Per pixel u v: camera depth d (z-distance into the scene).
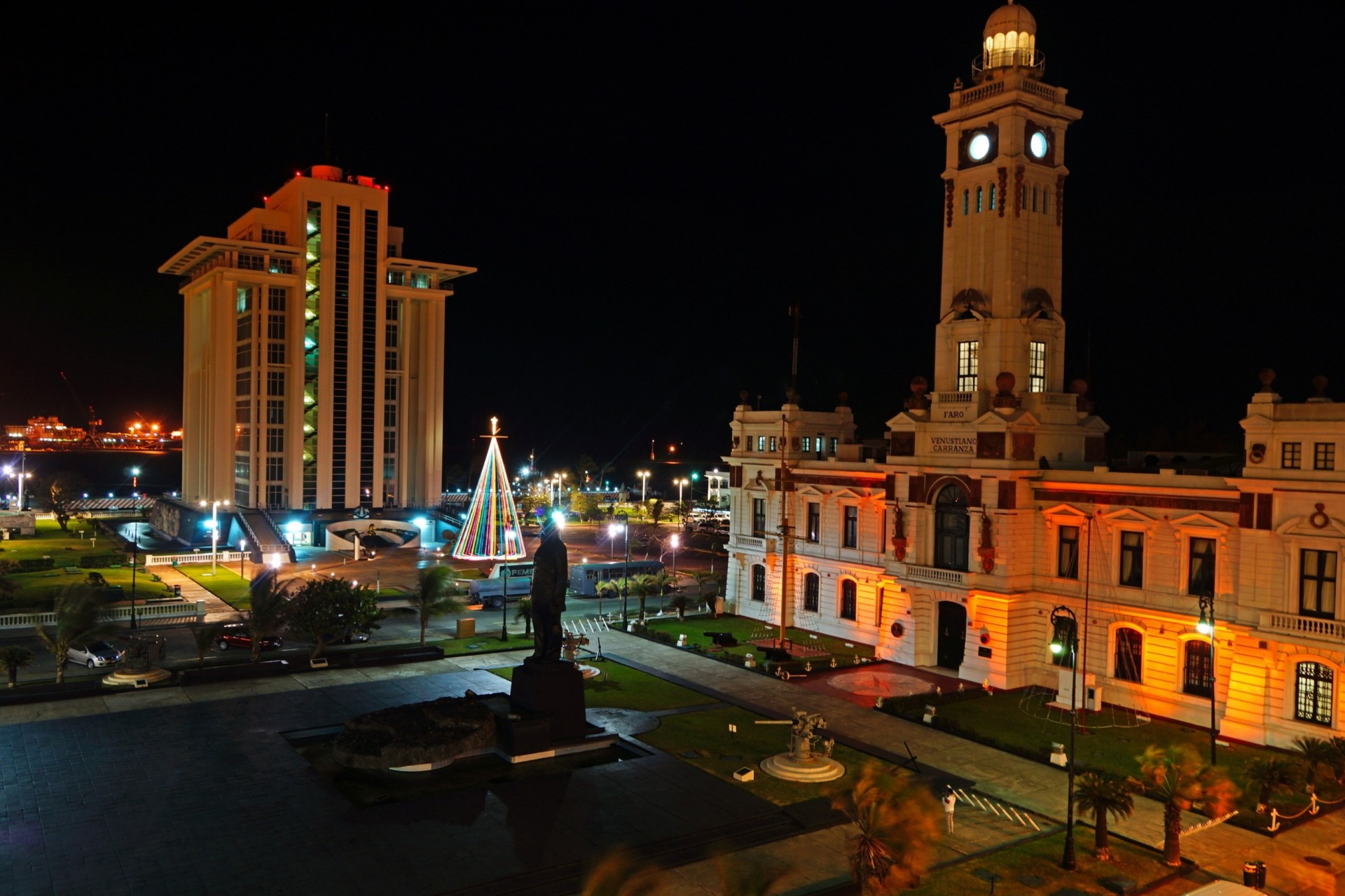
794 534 81.06
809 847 37.59
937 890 34.31
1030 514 63.19
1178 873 36.06
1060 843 38.62
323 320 129.50
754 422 85.50
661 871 33.88
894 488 70.06
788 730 52.47
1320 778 43.78
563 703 48.72
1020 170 63.91
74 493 158.25
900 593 69.31
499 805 40.88
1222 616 53.28
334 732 49.78
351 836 37.28
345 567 110.25
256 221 128.12
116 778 42.88
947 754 49.00
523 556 109.38
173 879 33.47
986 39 66.31
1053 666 62.25
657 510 152.62
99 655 63.84
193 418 149.12
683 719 53.91
